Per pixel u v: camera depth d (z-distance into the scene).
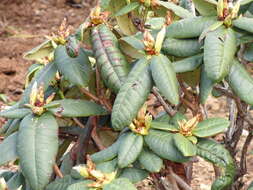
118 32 0.98
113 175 0.81
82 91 0.96
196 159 0.87
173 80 0.82
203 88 0.84
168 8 0.91
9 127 0.97
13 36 2.72
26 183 0.98
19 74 2.41
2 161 0.88
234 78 0.82
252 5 0.93
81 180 0.86
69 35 0.94
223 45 0.80
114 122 0.82
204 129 0.86
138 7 0.96
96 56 0.89
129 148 0.83
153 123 0.87
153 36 0.90
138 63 0.84
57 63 0.92
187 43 0.85
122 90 0.83
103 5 0.95
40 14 3.15
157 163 0.84
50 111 0.89
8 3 3.18
